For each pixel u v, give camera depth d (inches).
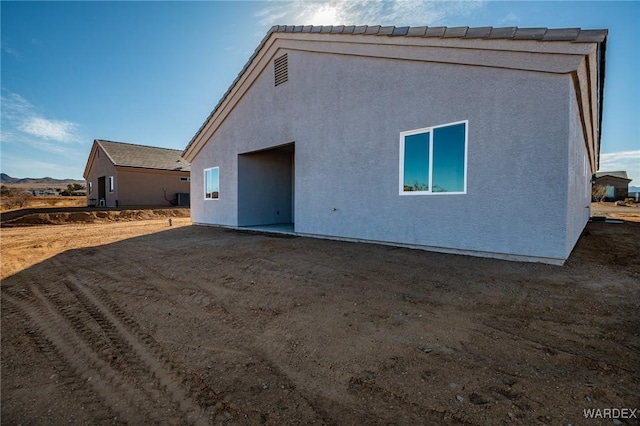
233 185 486.3
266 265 239.6
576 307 142.7
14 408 91.9
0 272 243.9
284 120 393.1
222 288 193.0
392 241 286.8
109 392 99.3
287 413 85.5
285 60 386.9
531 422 77.2
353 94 314.5
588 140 401.7
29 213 733.9
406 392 91.1
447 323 132.5
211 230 477.4
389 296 166.2
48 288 204.1
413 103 268.2
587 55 188.7
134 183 1003.9
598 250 255.3
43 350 127.1
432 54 251.4
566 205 198.4
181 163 1167.6
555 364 101.0
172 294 186.5
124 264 260.8
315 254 269.0
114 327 146.3
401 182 279.6
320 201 350.3
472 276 191.0
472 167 234.8
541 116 205.2
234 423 82.8
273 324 141.3
